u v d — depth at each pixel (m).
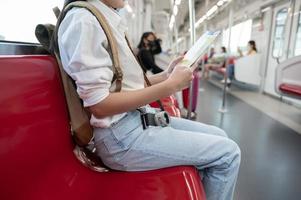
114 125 0.92
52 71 0.87
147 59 3.62
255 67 6.89
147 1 8.46
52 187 0.81
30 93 0.75
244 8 7.89
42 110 0.80
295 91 3.48
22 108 0.71
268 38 6.28
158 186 0.90
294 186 1.96
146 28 8.66
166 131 0.98
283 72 3.92
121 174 0.97
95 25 0.81
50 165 0.84
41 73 0.81
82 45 0.78
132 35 7.14
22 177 0.71
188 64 1.01
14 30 1.51
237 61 7.08
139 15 7.68
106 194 0.89
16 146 0.69
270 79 6.25
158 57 4.23
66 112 0.94
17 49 0.87
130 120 0.95
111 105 0.82
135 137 0.93
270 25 6.16
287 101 5.28
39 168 0.78
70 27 0.80
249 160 2.41
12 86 0.69
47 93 0.83
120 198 0.88
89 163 1.03
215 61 10.27
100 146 0.95
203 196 0.89
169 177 0.92
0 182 0.64
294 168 2.25
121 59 0.92
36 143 0.76
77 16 0.81
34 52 0.96
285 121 3.81
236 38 8.92
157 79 1.32
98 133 0.94
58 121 0.88
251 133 3.23
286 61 3.86
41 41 0.99
